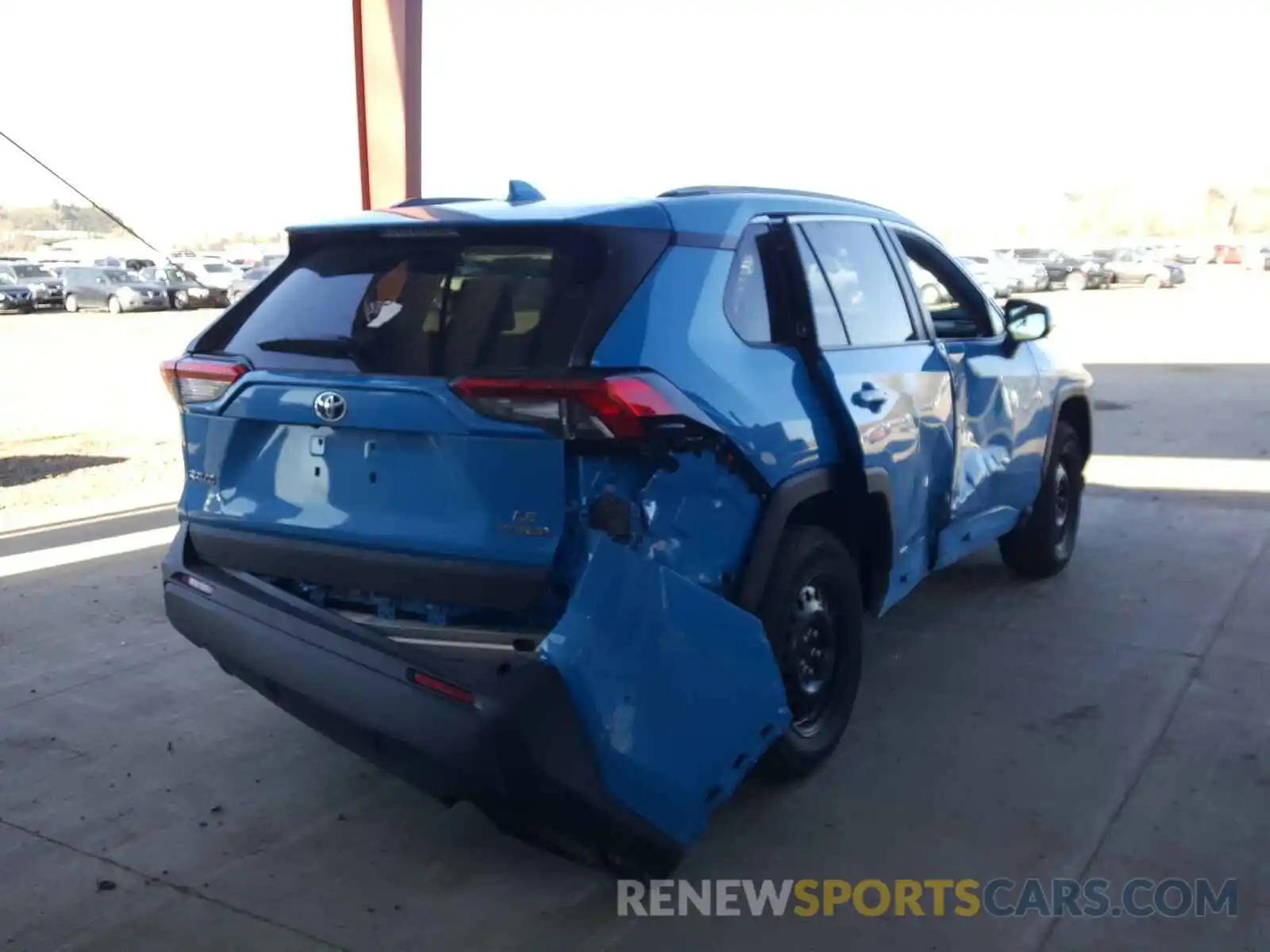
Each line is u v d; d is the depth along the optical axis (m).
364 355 3.36
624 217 3.27
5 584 6.57
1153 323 27.02
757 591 3.45
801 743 3.91
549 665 2.89
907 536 4.44
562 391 2.93
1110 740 4.30
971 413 5.03
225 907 3.34
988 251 46.22
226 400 3.56
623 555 2.99
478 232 3.33
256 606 3.52
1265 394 13.99
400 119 8.41
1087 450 6.60
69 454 11.68
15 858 3.62
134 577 6.70
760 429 3.44
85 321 32.81
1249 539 7.13
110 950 3.14
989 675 4.98
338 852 3.65
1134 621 5.64
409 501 3.23
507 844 3.69
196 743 4.46
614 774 2.95
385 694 3.09
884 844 3.61
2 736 4.52
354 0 8.37
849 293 4.24
